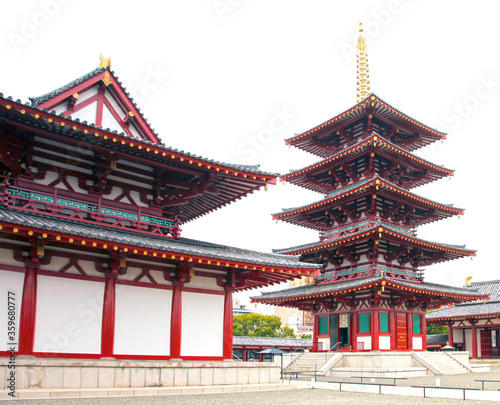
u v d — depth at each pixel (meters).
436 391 26.17
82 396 18.70
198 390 21.73
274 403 19.08
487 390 26.97
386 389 27.33
